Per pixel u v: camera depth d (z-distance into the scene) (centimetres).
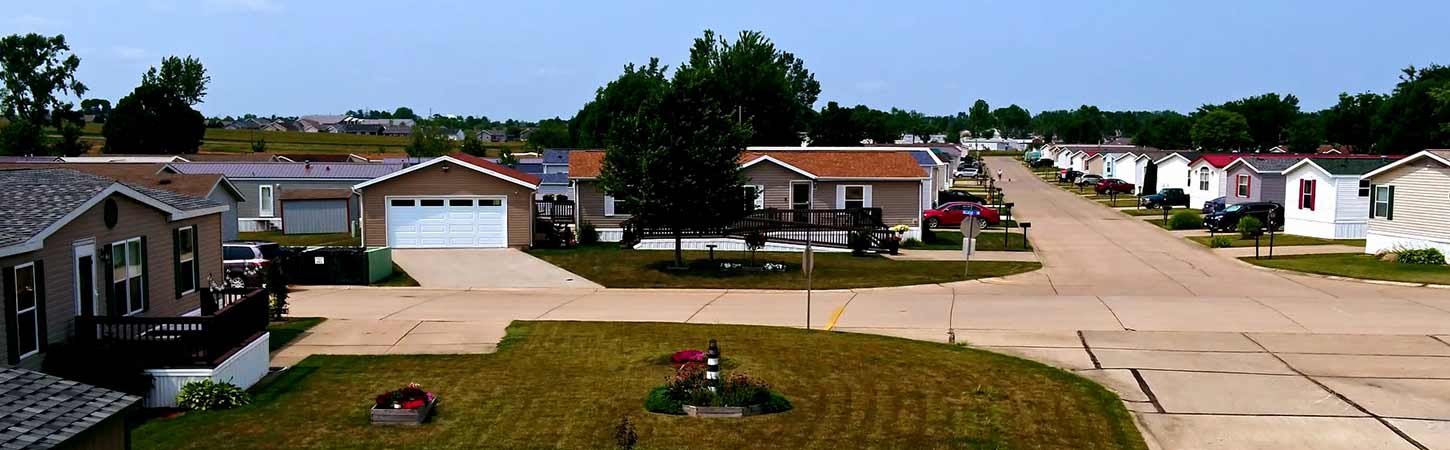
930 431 1233
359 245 3709
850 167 3978
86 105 16475
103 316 1441
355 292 2620
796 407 1348
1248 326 1989
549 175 4938
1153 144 12625
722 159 2922
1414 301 2314
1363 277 2769
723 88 8288
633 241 3444
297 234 4238
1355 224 3897
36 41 9556
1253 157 4778
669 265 3122
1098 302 2361
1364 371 1574
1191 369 1606
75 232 1427
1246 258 3309
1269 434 1248
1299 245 3688
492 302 2442
